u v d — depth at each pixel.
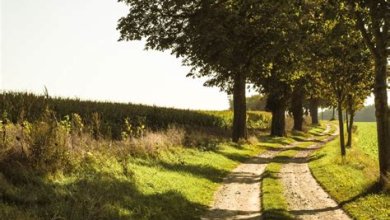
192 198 16.14
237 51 34.78
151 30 38.16
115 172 15.27
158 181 16.55
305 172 24.98
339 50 24.27
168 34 38.06
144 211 12.73
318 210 15.41
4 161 12.05
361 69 26.45
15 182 11.49
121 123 30.75
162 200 14.40
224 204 16.20
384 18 15.33
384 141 17.84
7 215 9.37
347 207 15.40
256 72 40.06
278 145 44.31
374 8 15.56
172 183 17.12
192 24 36.03
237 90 40.69
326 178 21.92
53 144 13.09
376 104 18.09
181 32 37.94
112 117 31.73
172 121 39.94
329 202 16.80
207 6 35.00
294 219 13.70
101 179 13.64
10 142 12.63
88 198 11.62
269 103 54.75
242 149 36.44
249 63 35.94
